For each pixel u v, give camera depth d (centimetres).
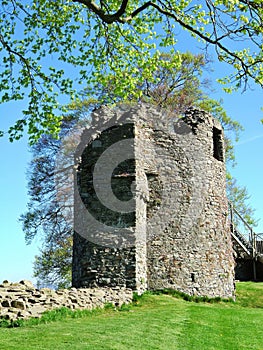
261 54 1227
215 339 1111
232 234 2572
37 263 2770
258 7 1120
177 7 1240
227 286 1900
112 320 1229
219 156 2066
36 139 1323
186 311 1434
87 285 1644
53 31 1423
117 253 1642
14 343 927
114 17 1123
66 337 991
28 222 2694
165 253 1742
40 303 1230
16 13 1385
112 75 1393
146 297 1592
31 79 1352
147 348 962
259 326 1296
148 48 1375
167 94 2933
